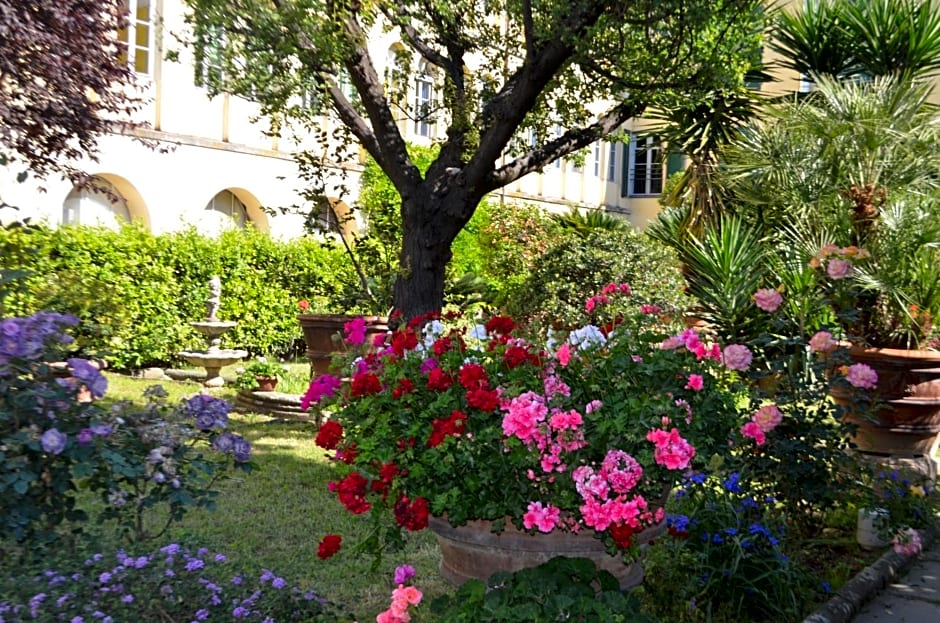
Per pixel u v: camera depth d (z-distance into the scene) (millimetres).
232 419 8336
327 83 7617
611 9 6641
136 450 3426
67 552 3457
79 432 3213
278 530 5027
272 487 5957
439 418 3289
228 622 3189
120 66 7703
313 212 8578
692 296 8805
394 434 3330
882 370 6016
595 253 8633
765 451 4977
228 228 13852
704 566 4023
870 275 6230
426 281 7613
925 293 6234
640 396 3281
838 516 5664
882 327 6434
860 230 6473
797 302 6535
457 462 3213
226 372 11414
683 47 7664
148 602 3141
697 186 10266
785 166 7285
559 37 6559
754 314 8070
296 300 13062
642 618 3107
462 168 7664
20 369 3203
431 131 17391
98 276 10359
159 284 11156
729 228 8555
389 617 2994
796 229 7270
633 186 23219
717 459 6414
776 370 5160
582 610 2959
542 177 20828
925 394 6082
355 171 15430
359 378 3441
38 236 9617
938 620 4234
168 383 10219
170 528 4871
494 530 3262
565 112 8836
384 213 8719
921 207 6441
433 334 4105
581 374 3484
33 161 7316
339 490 3289
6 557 3436
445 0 7562
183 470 3527
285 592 3422
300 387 8953
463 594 3193
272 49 6980
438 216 7543
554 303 8422
